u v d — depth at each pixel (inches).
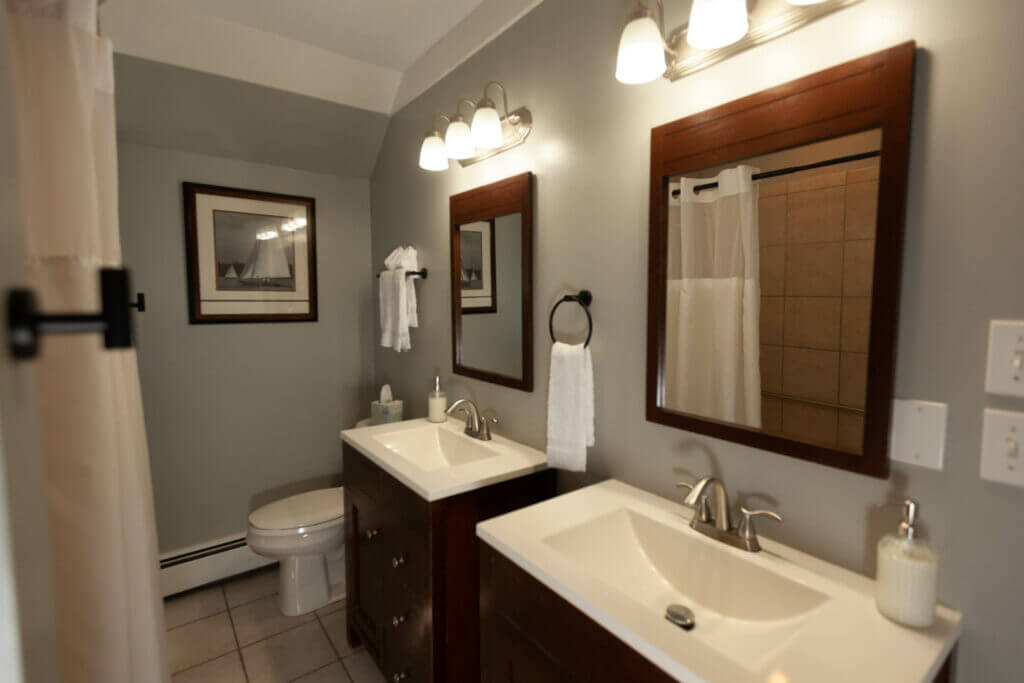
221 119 85.7
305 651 77.4
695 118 44.7
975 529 31.4
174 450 92.0
